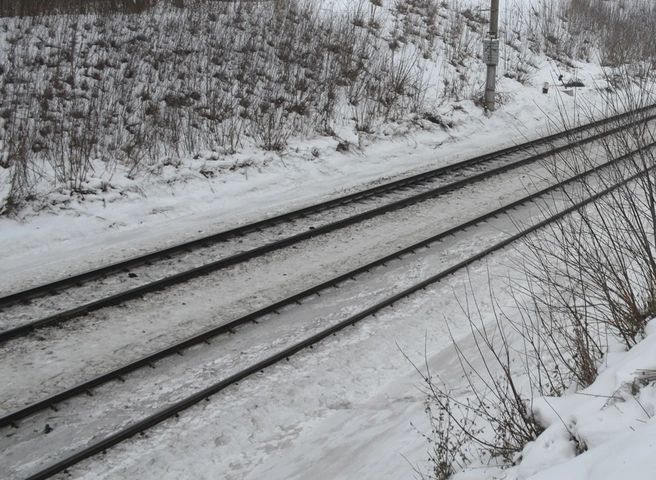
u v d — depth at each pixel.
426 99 19.31
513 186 13.77
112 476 5.46
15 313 8.20
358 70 18.56
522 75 23.17
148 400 6.48
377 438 5.76
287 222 11.62
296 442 5.97
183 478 5.50
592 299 7.06
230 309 8.41
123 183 12.30
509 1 28.55
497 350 7.12
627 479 3.02
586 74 24.47
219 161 13.72
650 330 5.08
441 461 4.80
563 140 17.52
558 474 3.41
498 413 5.42
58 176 11.80
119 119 14.15
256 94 16.34
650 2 28.92
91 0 17.84
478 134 18.86
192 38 17.47
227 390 6.66
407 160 16.27
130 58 16.20
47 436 5.93
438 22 23.78
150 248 10.37
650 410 3.76
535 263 9.43
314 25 19.67
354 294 8.86
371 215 11.94
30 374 6.92
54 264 9.70
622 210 5.75
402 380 6.91
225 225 11.45
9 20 16.62
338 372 7.06
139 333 7.79
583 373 5.16
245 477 5.52
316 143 15.53
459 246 10.54
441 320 8.23
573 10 27.88
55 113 13.70
